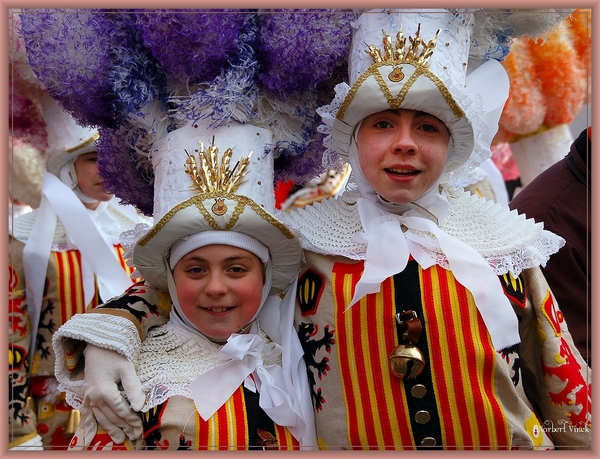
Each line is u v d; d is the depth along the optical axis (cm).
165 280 212
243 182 203
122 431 196
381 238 202
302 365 209
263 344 205
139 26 206
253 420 196
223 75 207
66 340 202
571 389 206
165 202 205
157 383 198
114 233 319
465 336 196
